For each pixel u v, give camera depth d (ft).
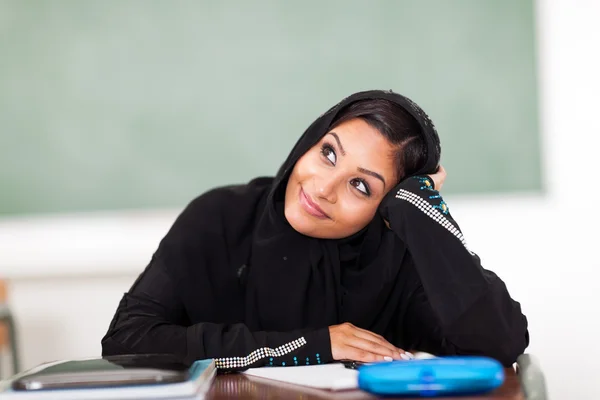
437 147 4.04
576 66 9.55
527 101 9.68
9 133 9.79
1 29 9.76
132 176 9.80
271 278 4.26
